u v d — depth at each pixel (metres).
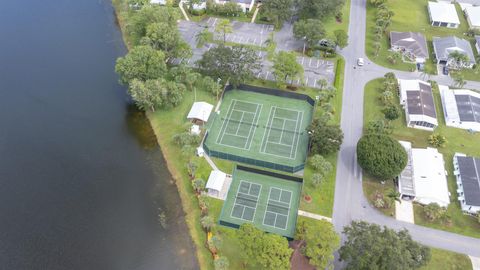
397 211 114.50
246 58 152.50
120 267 104.88
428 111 141.38
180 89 147.62
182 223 114.00
